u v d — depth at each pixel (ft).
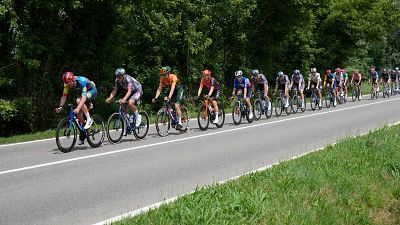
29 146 31.19
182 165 24.80
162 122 36.24
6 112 37.93
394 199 19.53
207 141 33.53
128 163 25.27
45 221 15.56
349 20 97.91
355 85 79.20
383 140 29.35
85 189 19.70
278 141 33.47
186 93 61.77
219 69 67.15
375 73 83.20
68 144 28.71
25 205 17.33
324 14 98.68
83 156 27.25
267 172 21.13
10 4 37.88
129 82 32.89
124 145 31.58
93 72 49.29
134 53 58.03
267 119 49.75
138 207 17.13
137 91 33.78
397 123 41.65
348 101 77.92
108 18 48.98
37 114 42.60
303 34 88.63
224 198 16.85
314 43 92.94
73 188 19.85
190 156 27.45
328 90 65.92
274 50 77.61
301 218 15.60
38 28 42.34
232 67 73.41
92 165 24.67
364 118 48.93
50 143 32.68
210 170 23.59
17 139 33.96
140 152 28.78
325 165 22.74
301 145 31.58
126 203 17.69
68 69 46.73
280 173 20.81
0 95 41.65
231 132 38.68
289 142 32.96
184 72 62.44
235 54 72.74
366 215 17.31
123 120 32.86
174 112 37.27
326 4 84.33
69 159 26.25
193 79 62.59
